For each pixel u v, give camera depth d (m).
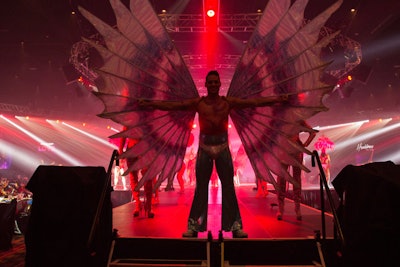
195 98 4.58
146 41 4.42
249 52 4.52
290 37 4.32
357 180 3.98
